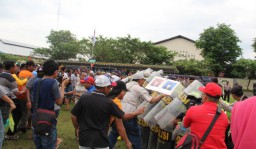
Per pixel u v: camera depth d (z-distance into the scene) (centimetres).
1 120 458
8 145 695
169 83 568
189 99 508
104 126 389
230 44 4788
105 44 4219
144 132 661
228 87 2052
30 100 682
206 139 372
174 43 6347
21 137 764
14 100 715
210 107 386
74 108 401
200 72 4284
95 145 379
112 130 557
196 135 378
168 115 516
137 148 559
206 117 379
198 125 379
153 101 560
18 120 745
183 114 512
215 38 4844
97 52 4125
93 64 3148
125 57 4169
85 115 389
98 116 385
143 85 675
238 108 199
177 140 507
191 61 4625
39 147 459
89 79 708
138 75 617
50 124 446
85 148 383
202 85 511
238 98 572
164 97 557
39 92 458
